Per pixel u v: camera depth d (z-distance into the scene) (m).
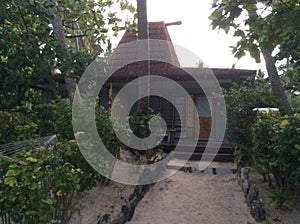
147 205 5.65
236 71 10.64
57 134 5.70
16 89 9.41
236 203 5.68
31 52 8.09
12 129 5.86
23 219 3.07
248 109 8.47
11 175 2.89
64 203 3.61
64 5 9.35
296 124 4.78
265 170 6.03
